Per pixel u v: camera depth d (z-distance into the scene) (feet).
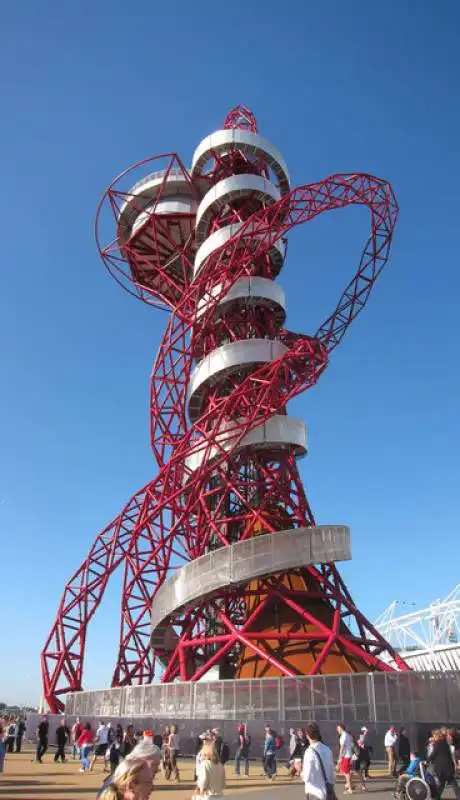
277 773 95.91
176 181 205.26
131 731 88.53
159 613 149.48
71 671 187.11
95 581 194.90
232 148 197.57
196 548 161.89
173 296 209.05
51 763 110.73
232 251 167.22
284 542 134.41
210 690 122.83
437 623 292.40
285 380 157.07
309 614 136.77
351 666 130.00
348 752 73.77
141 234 207.10
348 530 142.61
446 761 57.77
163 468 170.60
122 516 193.06
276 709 114.83
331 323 174.50
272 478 159.12
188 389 178.29
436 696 115.24
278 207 157.28
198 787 36.60
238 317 178.91
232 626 137.80
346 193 156.04
